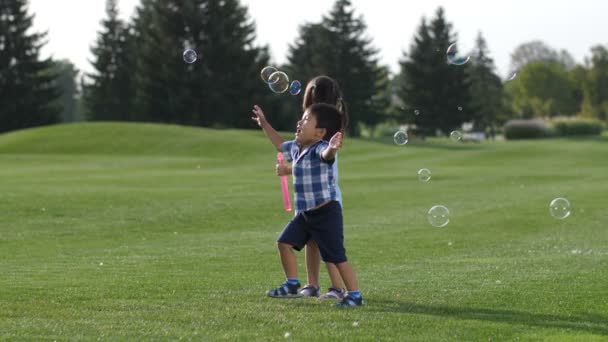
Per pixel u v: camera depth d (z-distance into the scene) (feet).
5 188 105.60
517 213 85.46
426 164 182.09
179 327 29.48
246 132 262.06
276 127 365.81
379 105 395.55
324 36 387.34
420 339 27.76
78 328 29.32
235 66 349.82
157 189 108.78
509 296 36.14
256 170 157.58
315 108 34.71
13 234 69.77
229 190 108.58
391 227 73.82
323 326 29.63
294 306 33.47
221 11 349.20
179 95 346.54
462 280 41.22
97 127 247.50
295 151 35.22
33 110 367.86
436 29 384.68
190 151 222.28
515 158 199.11
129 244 63.31
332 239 34.09
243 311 32.35
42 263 49.98
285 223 78.64
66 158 189.98
